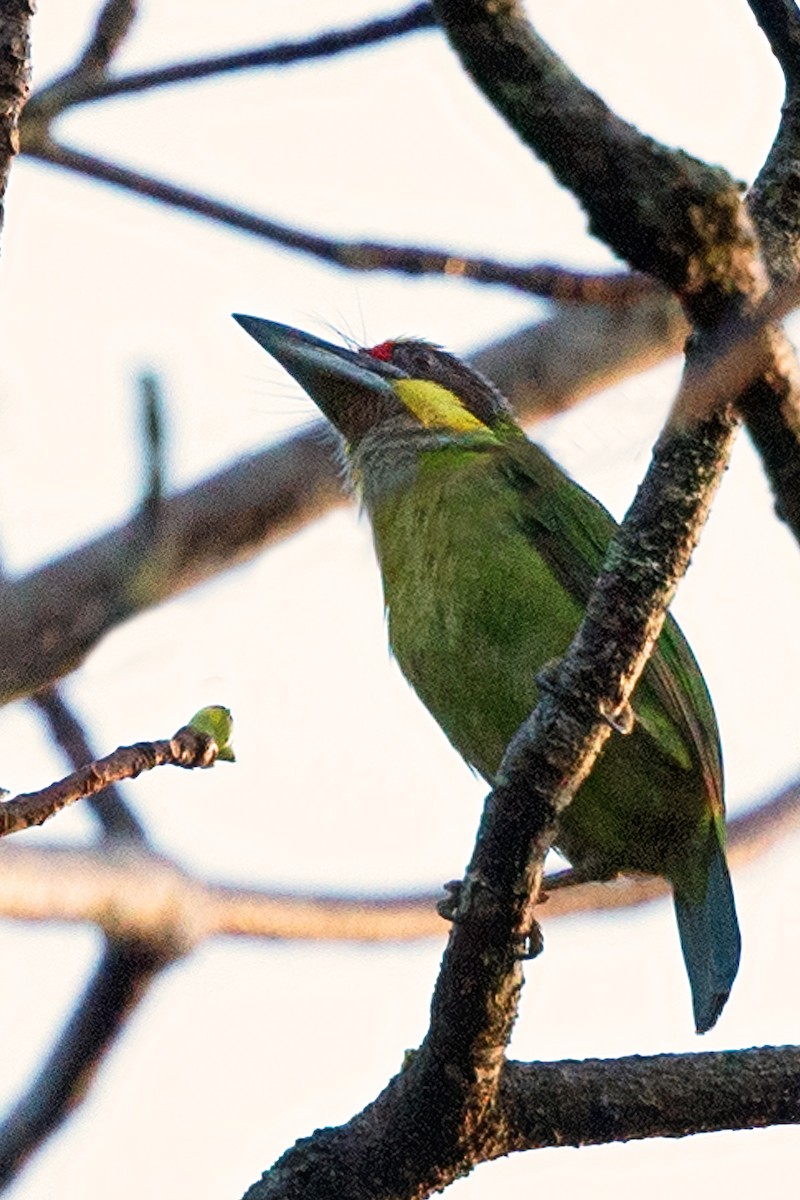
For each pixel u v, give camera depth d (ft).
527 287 29.53
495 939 24.68
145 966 26.43
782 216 18.98
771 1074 26.45
